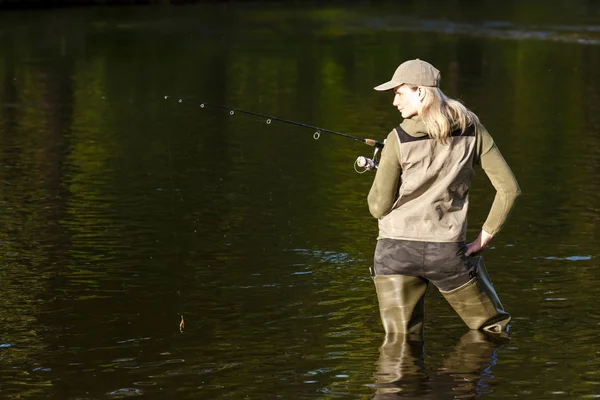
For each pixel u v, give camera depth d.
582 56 48.72
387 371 11.88
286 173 23.55
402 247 12.77
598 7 76.88
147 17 70.56
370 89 38.31
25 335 13.11
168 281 15.42
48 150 26.17
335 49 51.88
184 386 11.45
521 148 26.78
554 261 16.42
